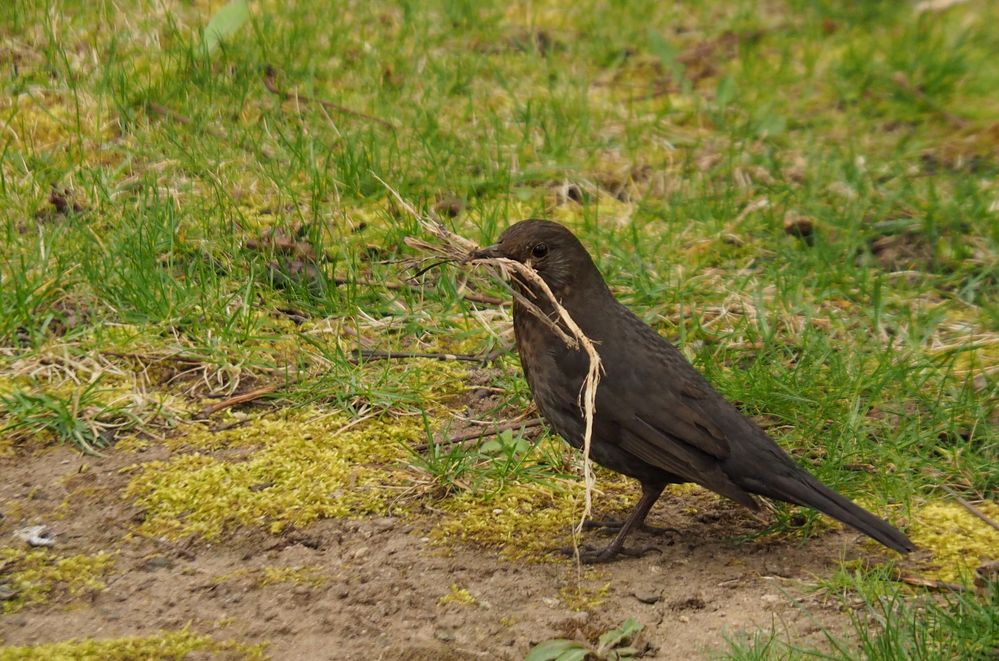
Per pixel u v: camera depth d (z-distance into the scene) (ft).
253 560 27.02
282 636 24.40
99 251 36.37
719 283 38.83
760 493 27.40
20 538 27.22
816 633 24.76
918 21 59.26
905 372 33.40
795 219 42.75
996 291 40.09
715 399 28.12
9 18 47.60
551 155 44.96
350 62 49.80
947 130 51.49
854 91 53.52
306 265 37.35
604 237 40.16
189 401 32.40
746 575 27.04
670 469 27.09
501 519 28.71
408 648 23.99
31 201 38.37
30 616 24.90
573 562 27.37
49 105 43.83
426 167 43.06
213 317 34.81
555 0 58.23
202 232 38.04
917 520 28.91
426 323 36.19
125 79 44.80
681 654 24.13
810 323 36.06
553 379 28.68
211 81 45.98
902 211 44.04
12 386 31.78
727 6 60.59
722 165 45.83
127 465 29.84
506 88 49.16
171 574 26.40
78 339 33.65
